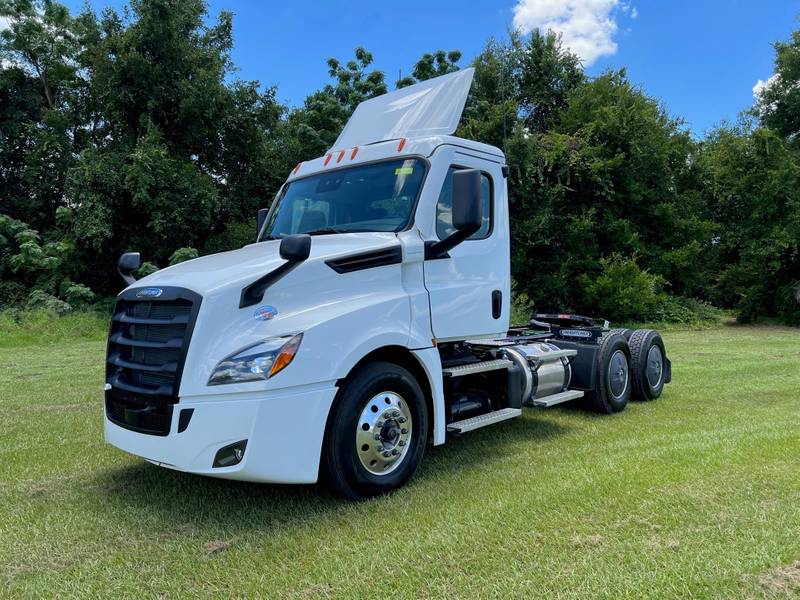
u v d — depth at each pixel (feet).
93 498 13.23
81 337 53.31
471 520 11.50
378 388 13.01
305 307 12.51
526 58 78.18
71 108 73.56
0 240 66.28
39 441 17.92
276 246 14.83
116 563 10.21
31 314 55.62
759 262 75.05
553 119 78.28
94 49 68.90
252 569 9.92
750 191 76.79
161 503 12.91
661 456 15.26
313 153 80.64
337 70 84.79
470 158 16.43
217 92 72.79
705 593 8.65
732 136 80.28
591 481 13.43
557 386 20.51
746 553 9.80
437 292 14.75
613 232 70.79
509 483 13.78
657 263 73.41
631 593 8.70
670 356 39.50
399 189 15.21
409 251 14.17
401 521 11.68
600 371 21.57
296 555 10.38
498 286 16.93
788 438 16.71
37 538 11.23
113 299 69.26
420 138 15.69
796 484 13.00
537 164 67.97
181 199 67.72
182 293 11.75
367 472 12.84
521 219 69.56
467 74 16.96
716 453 15.38
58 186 72.18
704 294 84.12
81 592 9.29
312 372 11.71
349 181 16.17
